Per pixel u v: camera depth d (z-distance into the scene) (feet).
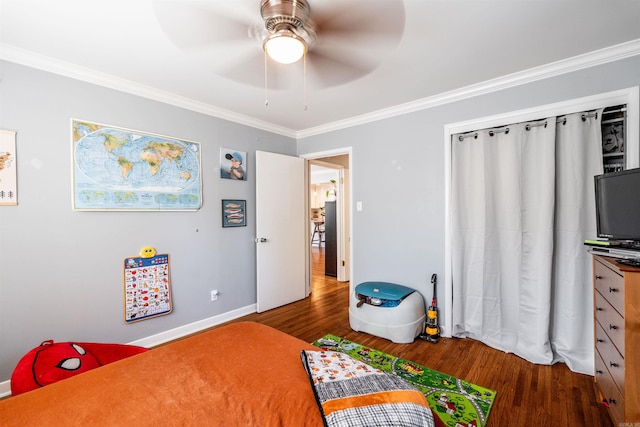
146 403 3.36
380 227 10.64
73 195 7.23
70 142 7.18
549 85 7.33
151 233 8.66
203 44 6.18
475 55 6.71
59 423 3.04
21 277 6.55
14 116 6.43
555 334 7.48
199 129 9.79
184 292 9.44
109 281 7.85
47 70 6.82
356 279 11.35
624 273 4.41
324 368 3.96
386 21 5.42
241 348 4.74
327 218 18.03
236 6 4.97
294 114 10.85
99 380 3.83
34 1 4.79
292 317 11.00
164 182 8.91
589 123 6.93
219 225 10.43
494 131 8.21
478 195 8.50
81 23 5.43
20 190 6.52
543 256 7.33
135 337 8.35
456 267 8.89
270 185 11.74
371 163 10.85
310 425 3.01
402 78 7.86
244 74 7.58
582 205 6.96
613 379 4.92
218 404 3.33
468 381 6.66
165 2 4.86
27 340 6.63
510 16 5.33
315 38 5.84
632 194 5.01
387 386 3.52
